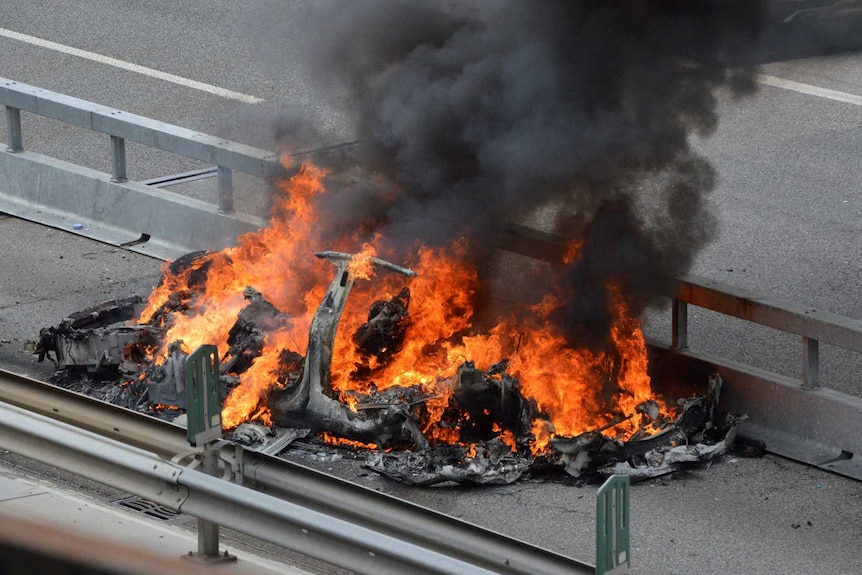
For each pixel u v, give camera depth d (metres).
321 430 14.38
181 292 16.56
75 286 19.02
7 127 23.38
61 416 12.48
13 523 7.06
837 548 12.53
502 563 9.91
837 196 23.45
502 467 13.76
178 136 19.80
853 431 13.99
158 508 13.27
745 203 23.14
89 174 21.39
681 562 12.28
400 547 9.25
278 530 10.07
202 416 11.06
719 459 14.23
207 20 32.91
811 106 28.20
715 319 18.31
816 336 13.99
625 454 13.91
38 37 31.58
